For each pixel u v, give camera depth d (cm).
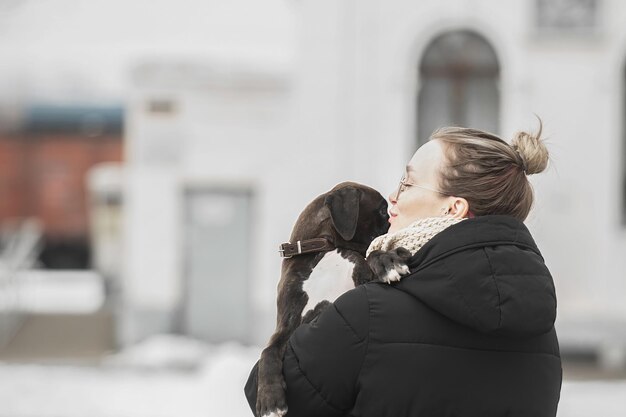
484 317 223
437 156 252
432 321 232
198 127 1473
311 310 275
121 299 1535
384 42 1432
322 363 234
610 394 1196
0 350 1495
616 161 1419
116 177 1755
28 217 2253
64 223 2266
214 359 1364
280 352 260
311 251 283
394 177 1435
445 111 1438
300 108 1448
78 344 1537
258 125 1465
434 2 1427
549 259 1419
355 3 1432
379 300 234
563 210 1419
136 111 1475
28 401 1134
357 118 1439
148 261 1480
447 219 242
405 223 255
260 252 1463
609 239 1420
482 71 1430
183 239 1481
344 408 236
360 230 288
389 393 230
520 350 237
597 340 1402
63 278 2262
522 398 235
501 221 233
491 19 1420
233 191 1473
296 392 239
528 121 1414
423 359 230
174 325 1478
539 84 1420
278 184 1463
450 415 231
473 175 247
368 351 232
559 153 1419
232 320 1475
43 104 2311
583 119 1421
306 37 1441
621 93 1423
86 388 1220
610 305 1416
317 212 288
